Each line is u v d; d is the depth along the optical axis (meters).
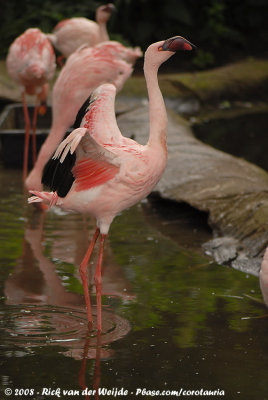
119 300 7.25
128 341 6.23
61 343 6.18
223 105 22.05
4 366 5.71
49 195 6.68
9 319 6.71
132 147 6.70
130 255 8.78
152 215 10.88
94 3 24.92
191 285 7.71
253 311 6.97
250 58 25.81
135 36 26.08
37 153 14.30
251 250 8.69
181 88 21.88
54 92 10.97
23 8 24.23
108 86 7.66
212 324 6.63
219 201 10.17
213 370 5.66
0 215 10.59
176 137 14.40
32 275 7.95
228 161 12.27
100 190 6.46
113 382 5.45
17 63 13.52
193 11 27.11
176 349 6.06
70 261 8.48
